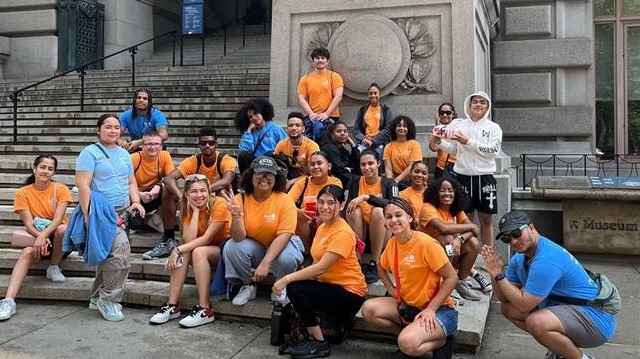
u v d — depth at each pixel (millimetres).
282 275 4832
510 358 4309
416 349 3822
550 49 11625
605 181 7742
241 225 4801
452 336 4082
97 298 5250
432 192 5176
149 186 6441
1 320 4953
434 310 3959
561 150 11484
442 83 7957
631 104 12039
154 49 18719
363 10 8352
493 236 6789
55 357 4160
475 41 8055
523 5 11812
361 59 8180
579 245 7746
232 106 10609
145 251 6355
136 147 6758
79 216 5090
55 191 5766
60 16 16328
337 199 4379
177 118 10453
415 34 8086
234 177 6199
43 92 13359
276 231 4875
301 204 5441
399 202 4098
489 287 5449
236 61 15828
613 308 3777
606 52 12141
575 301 3797
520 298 3752
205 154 6105
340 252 4254
